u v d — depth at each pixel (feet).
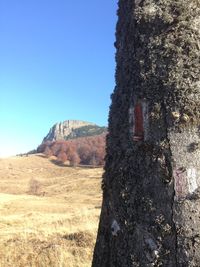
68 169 464.24
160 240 8.94
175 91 9.30
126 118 10.11
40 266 26.11
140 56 9.96
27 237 33.73
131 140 9.78
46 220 54.03
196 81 9.30
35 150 593.83
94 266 10.35
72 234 31.50
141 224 9.26
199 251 8.57
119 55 10.94
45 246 28.99
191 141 9.07
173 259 8.78
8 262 26.94
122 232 9.60
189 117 9.14
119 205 9.77
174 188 8.98
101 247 10.21
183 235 8.73
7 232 39.83
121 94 10.47
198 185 8.86
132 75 10.14
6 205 130.31
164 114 9.35
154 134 9.40
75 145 535.19
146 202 9.24
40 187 357.61
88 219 45.09
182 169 9.00
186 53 9.47
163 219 8.97
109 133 10.68
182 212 8.82
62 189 290.56
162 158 9.20
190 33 9.59
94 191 248.93
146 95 9.67
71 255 27.09
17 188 374.02
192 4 9.78
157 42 9.75
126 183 9.70
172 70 9.43
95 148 504.02
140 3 10.27
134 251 9.28
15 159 531.91
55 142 574.97
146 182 9.34
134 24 10.26
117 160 10.07
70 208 119.44
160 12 9.87
